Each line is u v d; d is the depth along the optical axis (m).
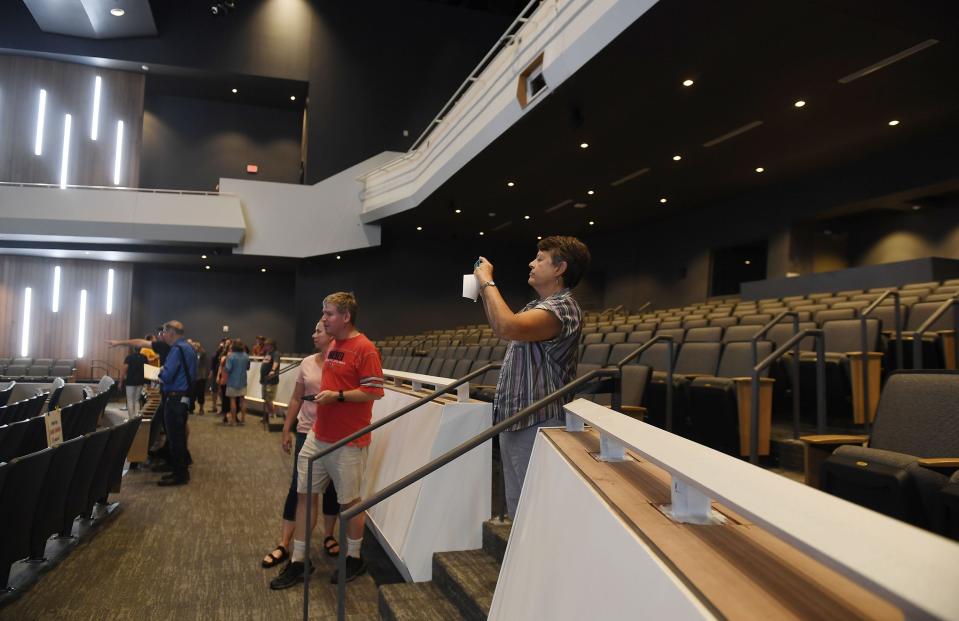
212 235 12.35
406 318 14.92
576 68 6.44
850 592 0.54
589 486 1.01
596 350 5.30
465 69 14.73
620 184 10.64
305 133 13.93
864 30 5.63
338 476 2.93
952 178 8.18
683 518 0.79
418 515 2.65
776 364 4.35
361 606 2.68
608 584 0.73
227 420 9.16
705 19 5.50
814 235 10.77
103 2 11.84
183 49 13.22
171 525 3.91
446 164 10.19
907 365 4.19
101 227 11.77
